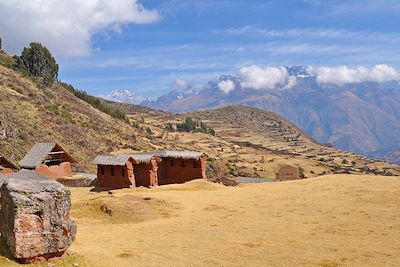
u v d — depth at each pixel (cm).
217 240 3322
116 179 6500
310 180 6575
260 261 2769
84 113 14988
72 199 5212
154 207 4634
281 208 4512
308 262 2717
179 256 2906
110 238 3478
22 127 10700
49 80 16712
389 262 2652
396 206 4234
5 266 2331
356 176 6600
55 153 7525
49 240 2475
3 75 14150
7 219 2523
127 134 14988
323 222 3775
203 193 5697
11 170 6731
